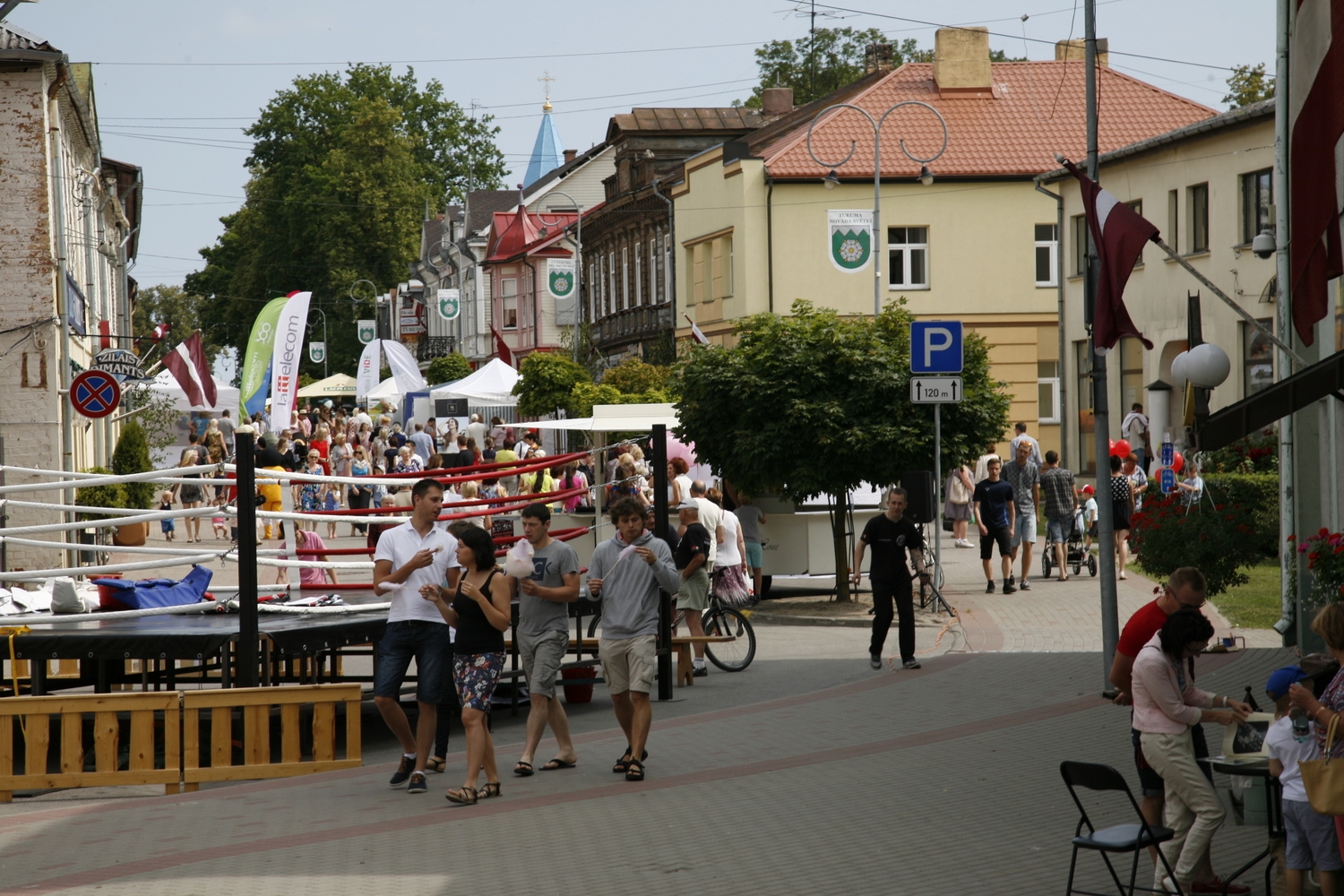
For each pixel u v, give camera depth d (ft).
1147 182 105.29
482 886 24.57
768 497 70.49
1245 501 58.49
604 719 43.96
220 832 29.86
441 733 35.94
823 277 133.08
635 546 33.96
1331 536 37.73
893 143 134.10
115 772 36.55
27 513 83.71
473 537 31.96
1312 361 45.85
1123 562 70.03
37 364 85.81
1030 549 67.41
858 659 51.06
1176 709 22.63
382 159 247.50
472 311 273.13
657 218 164.04
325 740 37.63
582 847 27.12
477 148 277.85
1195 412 57.41
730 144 136.67
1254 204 93.56
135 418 114.21
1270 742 21.03
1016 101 138.92
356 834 28.91
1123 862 24.81
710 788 31.91
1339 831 19.93
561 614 34.65
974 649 51.42
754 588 66.33
